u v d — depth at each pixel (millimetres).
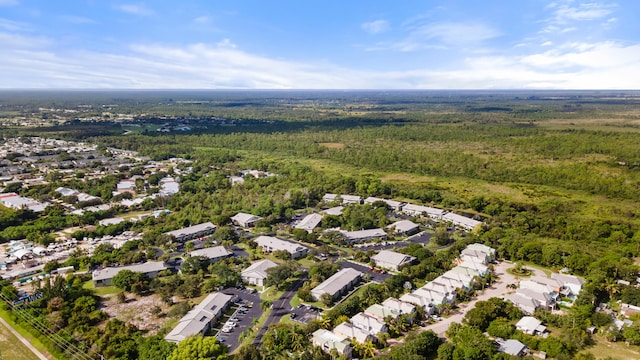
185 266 191125
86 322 146250
